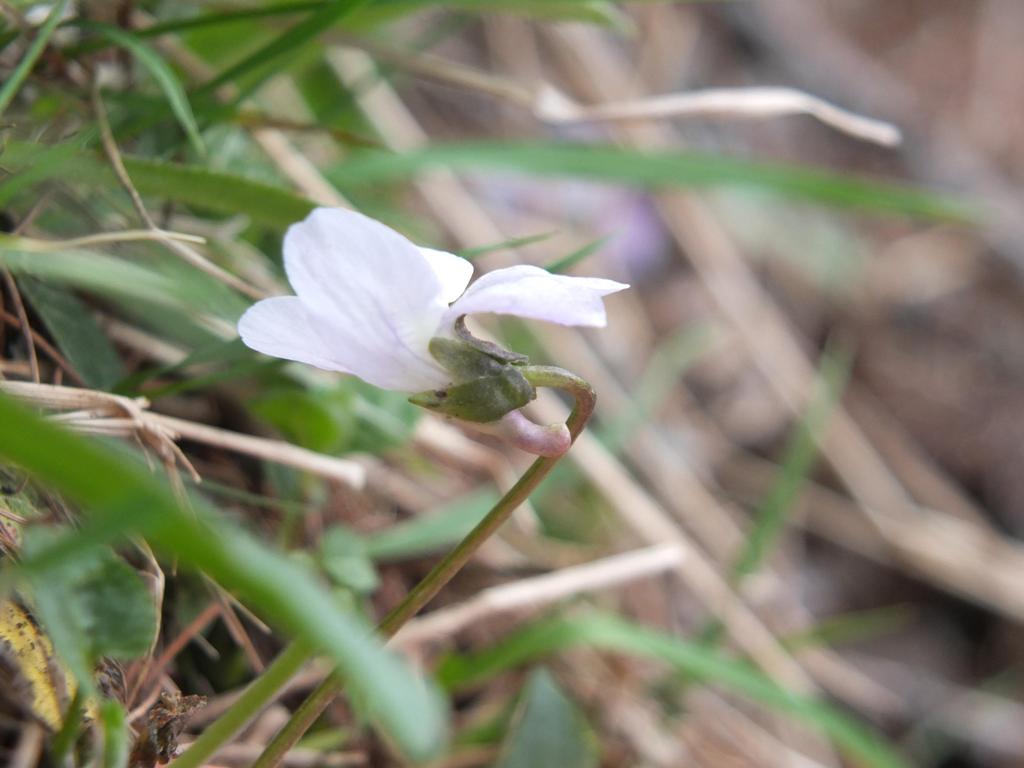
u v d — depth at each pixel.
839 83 0.29
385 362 0.07
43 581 0.07
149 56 0.09
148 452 0.09
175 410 0.11
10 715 0.09
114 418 0.09
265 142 0.12
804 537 0.23
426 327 0.07
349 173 0.13
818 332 0.27
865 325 0.27
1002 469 0.26
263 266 0.12
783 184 0.14
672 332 0.23
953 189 0.29
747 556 0.15
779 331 0.23
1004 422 0.26
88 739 0.07
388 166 0.13
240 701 0.08
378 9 0.12
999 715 0.22
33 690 0.07
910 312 0.27
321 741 0.11
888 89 0.30
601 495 0.16
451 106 0.23
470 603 0.12
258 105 0.14
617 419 0.18
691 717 0.15
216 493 0.11
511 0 0.12
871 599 0.23
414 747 0.05
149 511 0.05
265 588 0.05
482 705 0.13
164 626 0.10
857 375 0.26
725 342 0.24
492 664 0.12
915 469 0.25
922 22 0.33
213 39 0.13
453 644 0.13
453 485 0.14
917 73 0.32
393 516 0.13
